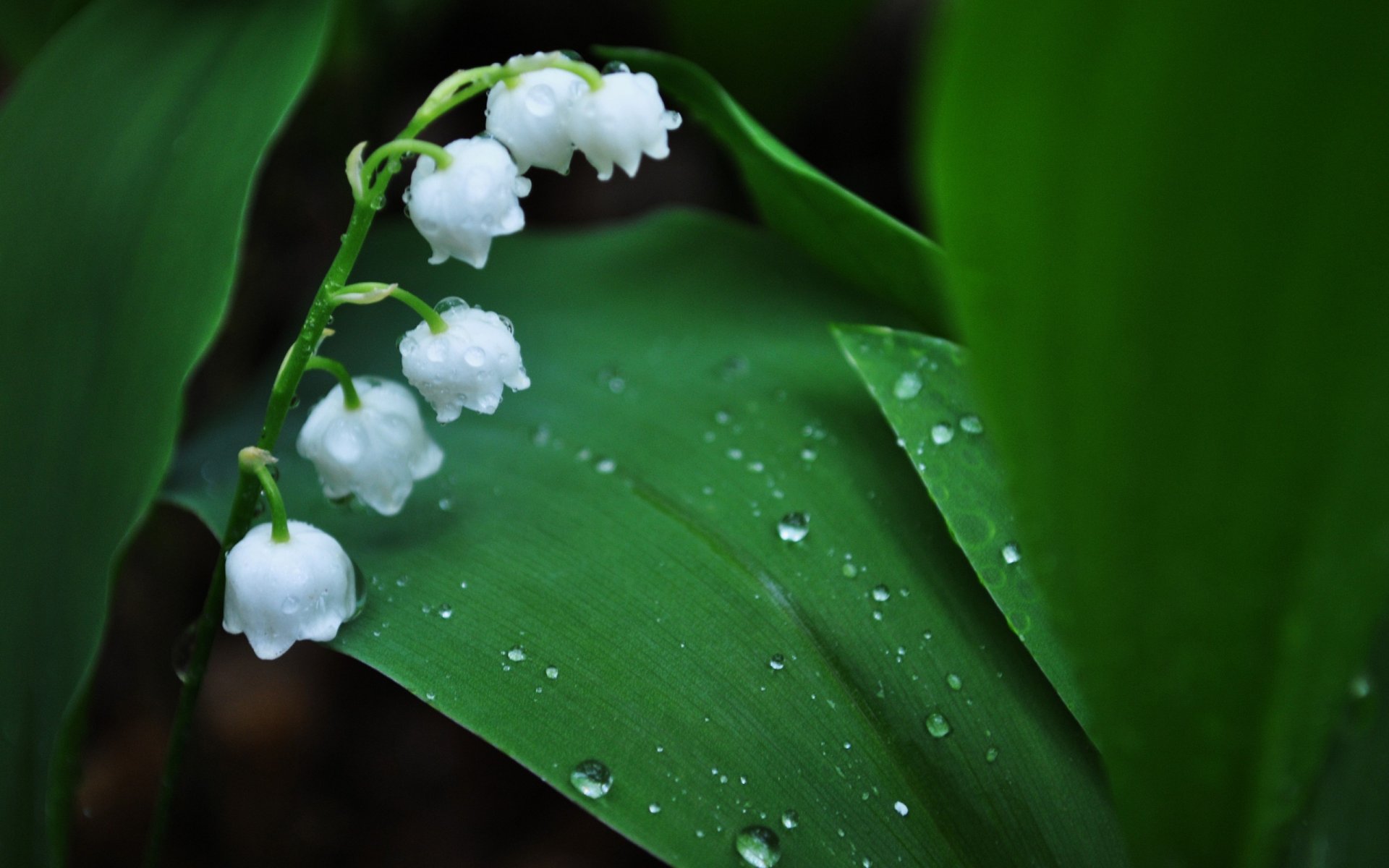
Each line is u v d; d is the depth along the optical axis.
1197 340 0.15
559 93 0.18
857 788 0.18
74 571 0.19
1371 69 0.15
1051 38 0.15
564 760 0.18
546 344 0.21
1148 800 0.17
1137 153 0.15
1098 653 0.16
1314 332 0.15
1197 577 0.16
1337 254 0.15
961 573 0.19
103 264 0.20
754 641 0.19
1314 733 0.16
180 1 0.21
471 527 0.19
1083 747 0.18
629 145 0.18
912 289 0.21
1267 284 0.15
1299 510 0.16
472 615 0.19
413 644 0.18
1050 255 0.15
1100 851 0.18
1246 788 0.16
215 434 0.21
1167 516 0.16
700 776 0.18
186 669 0.19
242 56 0.21
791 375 0.21
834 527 0.19
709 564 0.19
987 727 0.18
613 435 0.20
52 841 0.19
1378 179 0.15
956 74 0.15
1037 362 0.16
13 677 0.19
